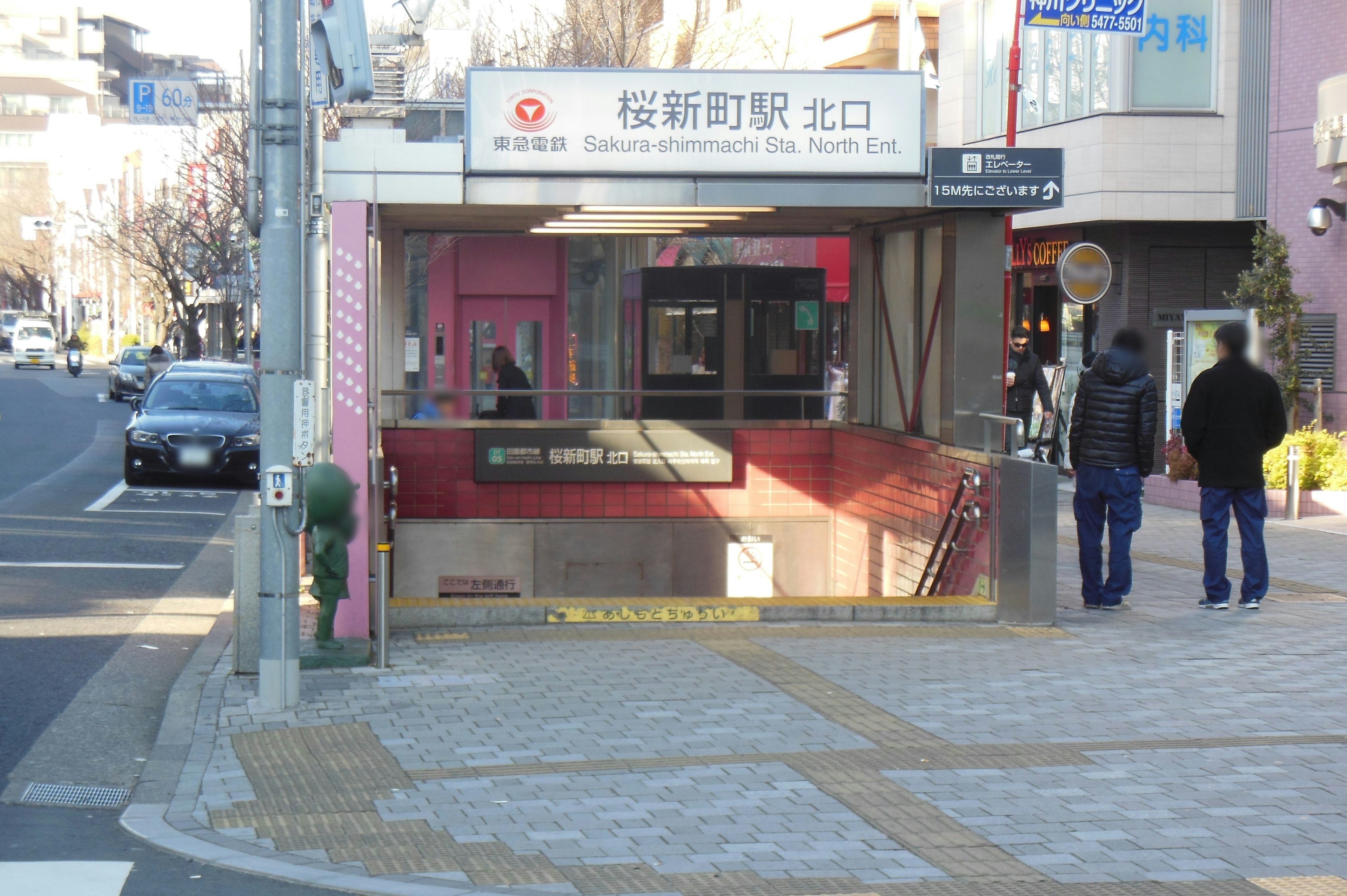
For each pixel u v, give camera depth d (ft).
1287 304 59.52
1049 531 33.17
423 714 24.88
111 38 558.97
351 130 32.50
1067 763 22.02
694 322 50.85
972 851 18.10
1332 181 60.44
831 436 47.67
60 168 345.92
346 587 29.94
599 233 45.62
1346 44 60.75
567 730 23.82
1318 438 55.21
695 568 47.26
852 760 22.16
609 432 46.50
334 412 30.94
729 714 24.91
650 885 16.85
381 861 17.71
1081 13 47.32
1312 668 28.63
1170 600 36.63
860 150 33.24
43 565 42.88
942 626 33.14
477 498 46.39
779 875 17.21
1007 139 50.75
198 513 57.82
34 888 16.81
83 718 25.89
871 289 44.14
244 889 16.83
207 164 115.44
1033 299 81.30
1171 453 58.70
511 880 17.03
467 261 55.67
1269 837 18.69
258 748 22.86
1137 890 16.79
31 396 151.43
